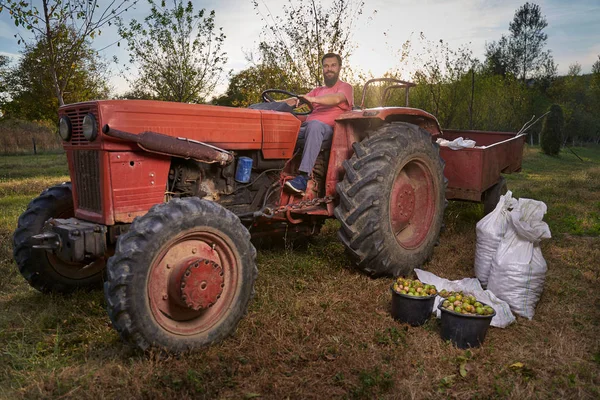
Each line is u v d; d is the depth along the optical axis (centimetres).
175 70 929
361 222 361
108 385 229
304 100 384
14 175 1251
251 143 344
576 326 299
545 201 743
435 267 419
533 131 3503
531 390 224
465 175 496
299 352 258
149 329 244
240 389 226
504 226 363
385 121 426
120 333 242
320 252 448
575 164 1659
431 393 225
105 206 276
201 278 255
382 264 370
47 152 2461
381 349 265
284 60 870
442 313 280
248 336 279
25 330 291
